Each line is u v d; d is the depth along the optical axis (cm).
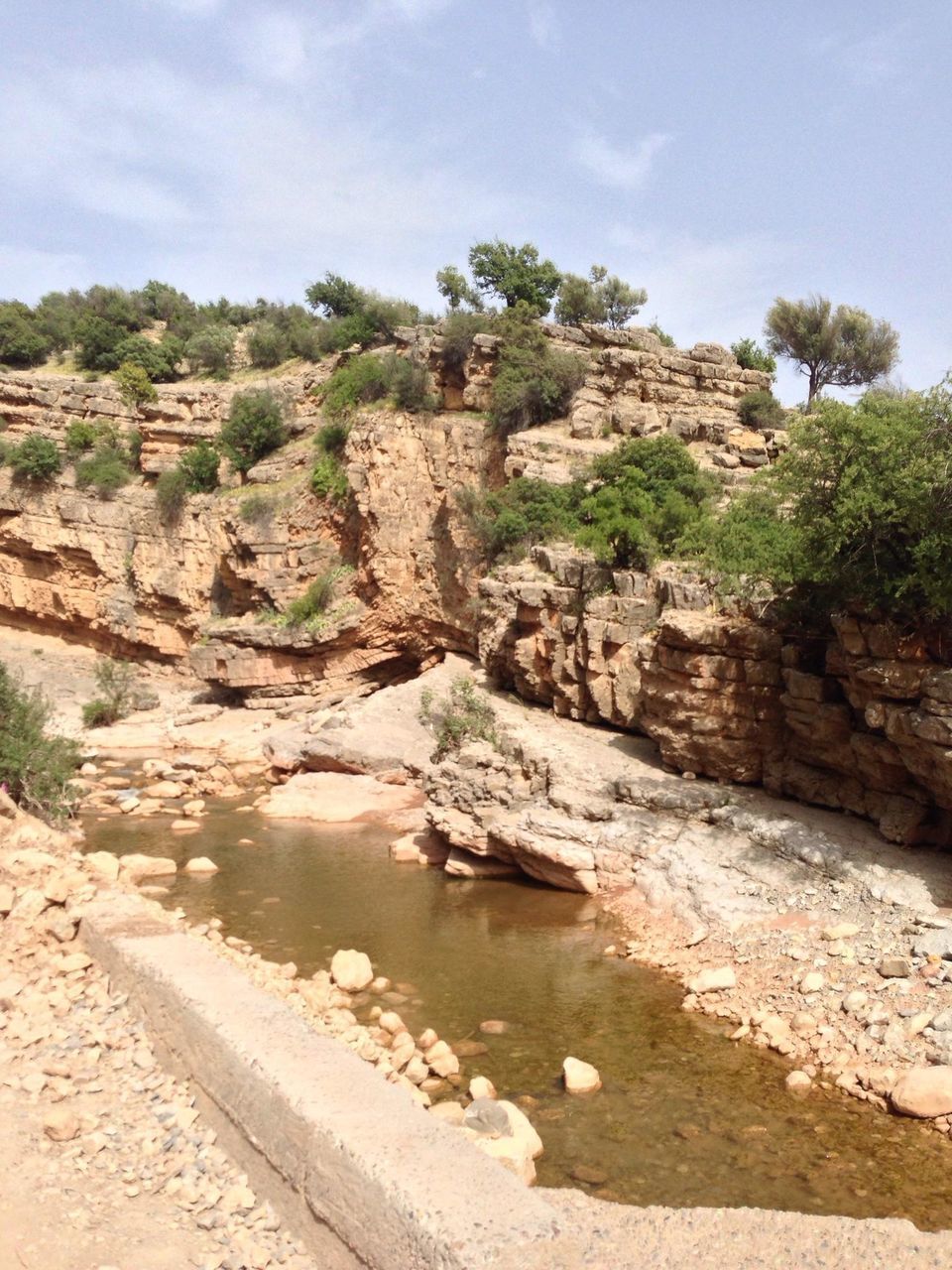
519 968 1748
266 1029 983
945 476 1634
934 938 1545
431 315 5784
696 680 2197
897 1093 1259
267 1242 832
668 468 3322
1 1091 1021
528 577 3219
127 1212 860
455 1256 673
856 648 1831
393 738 3244
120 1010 1170
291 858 2455
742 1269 734
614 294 5912
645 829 2098
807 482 1897
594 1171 1119
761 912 1783
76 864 1638
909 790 1867
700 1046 1452
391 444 4462
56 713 4353
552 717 2984
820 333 5306
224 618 4872
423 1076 1320
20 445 5731
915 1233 794
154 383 6450
